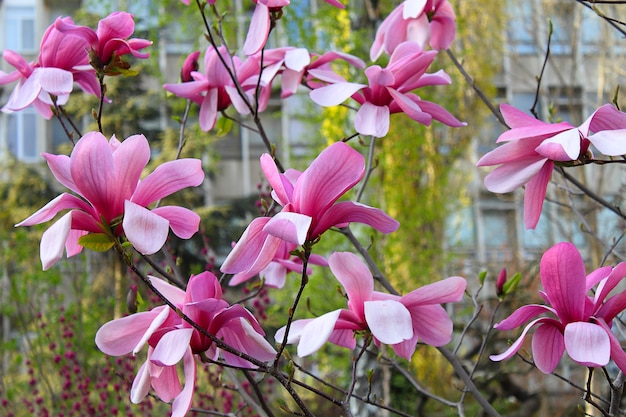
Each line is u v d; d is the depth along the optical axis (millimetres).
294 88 2750
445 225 12078
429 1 2666
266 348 1726
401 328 1620
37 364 6508
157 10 9742
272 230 1537
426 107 2383
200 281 1686
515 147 1688
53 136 20297
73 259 7668
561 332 1689
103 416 5512
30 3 21062
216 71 2719
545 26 12953
